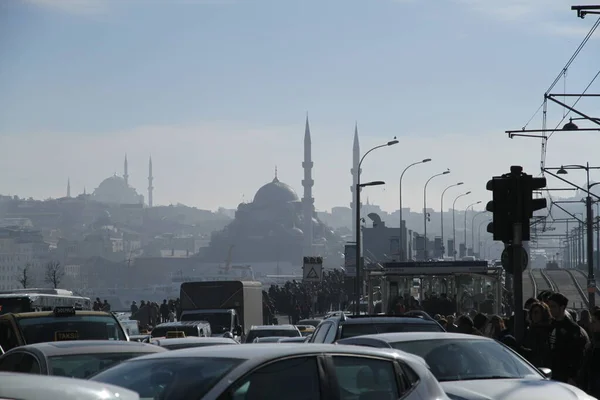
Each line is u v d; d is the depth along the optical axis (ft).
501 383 51.06
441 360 53.57
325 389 36.04
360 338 56.75
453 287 212.02
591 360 67.10
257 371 34.71
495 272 206.08
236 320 199.11
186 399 32.91
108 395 21.66
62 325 72.13
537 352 72.84
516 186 77.15
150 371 35.55
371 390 37.63
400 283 214.48
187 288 200.95
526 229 77.20
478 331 79.82
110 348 55.11
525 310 87.10
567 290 557.74
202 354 36.47
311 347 37.27
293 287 378.53
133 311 313.94
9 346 70.23
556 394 49.39
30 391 21.03
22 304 121.39
